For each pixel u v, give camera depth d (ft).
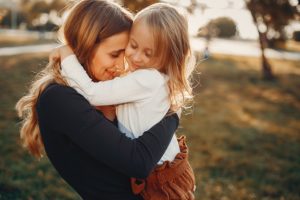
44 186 19.17
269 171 24.59
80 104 5.70
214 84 44.93
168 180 6.26
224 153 26.76
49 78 6.10
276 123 34.47
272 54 74.38
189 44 6.59
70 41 6.16
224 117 34.45
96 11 6.05
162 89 6.25
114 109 6.43
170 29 6.25
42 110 5.80
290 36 55.72
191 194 6.45
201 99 39.06
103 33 6.01
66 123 5.64
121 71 6.35
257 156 26.91
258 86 46.47
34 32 115.55
